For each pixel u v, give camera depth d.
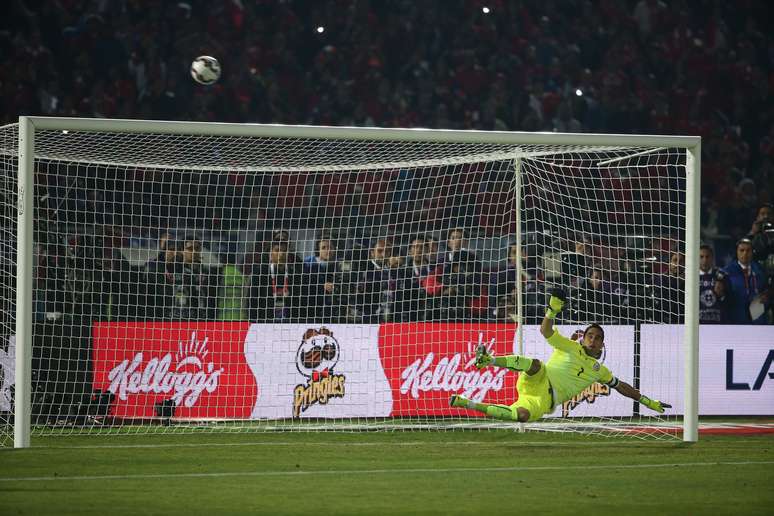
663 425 36.59
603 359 38.47
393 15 68.38
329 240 39.91
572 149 34.91
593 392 38.06
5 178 37.12
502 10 70.94
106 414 35.75
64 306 35.97
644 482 23.17
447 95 65.12
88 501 20.17
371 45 66.50
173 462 26.20
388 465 25.78
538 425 36.09
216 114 60.62
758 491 22.00
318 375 37.62
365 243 48.19
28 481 22.91
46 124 29.92
